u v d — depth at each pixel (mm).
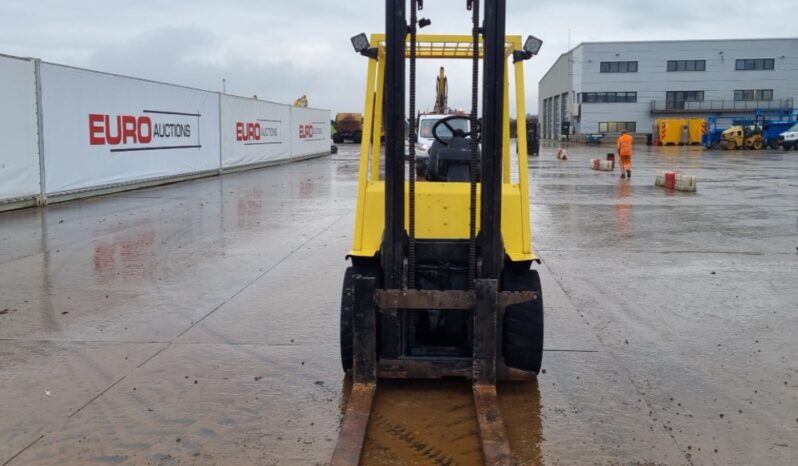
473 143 4535
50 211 14133
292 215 14000
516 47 5207
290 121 34344
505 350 4828
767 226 12594
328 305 7059
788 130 51531
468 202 4902
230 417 4422
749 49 67625
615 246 10523
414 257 4809
